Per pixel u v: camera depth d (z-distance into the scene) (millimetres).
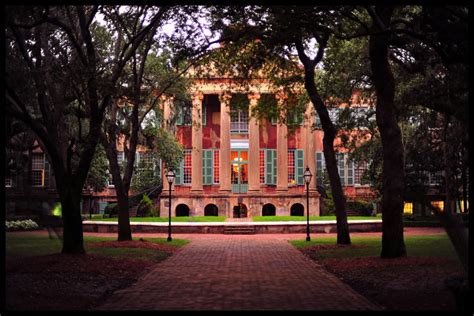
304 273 13266
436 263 13016
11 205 40406
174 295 10023
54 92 15859
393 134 15133
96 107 15445
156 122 34531
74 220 15648
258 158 42500
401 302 9031
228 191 42125
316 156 45875
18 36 14070
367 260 14734
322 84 26688
